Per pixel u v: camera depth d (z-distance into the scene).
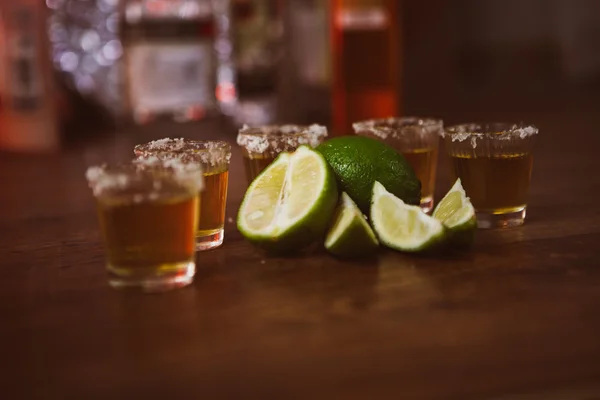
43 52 1.02
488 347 0.44
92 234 0.63
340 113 1.02
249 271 0.53
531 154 0.60
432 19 1.71
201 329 0.46
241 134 0.61
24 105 1.03
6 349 0.45
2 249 0.60
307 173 0.55
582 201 0.67
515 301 0.48
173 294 0.50
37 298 0.51
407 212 0.55
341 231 0.53
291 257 0.55
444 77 1.75
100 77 1.24
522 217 0.61
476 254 0.55
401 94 1.66
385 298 0.49
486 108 1.43
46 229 0.65
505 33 1.80
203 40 1.10
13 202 0.75
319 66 1.09
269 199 0.55
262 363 0.43
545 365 0.43
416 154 0.63
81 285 0.52
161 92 1.10
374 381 0.42
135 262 0.51
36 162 0.96
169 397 0.41
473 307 0.48
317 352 0.44
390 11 1.00
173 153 0.56
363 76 1.01
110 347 0.45
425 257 0.55
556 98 1.55
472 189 0.60
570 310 0.47
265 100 1.12
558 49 1.83
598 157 0.89
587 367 0.42
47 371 0.43
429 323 0.46
